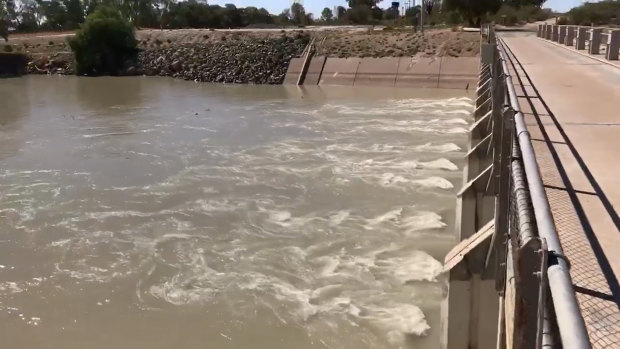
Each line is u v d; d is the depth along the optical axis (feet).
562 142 26.45
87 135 101.55
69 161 83.05
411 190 64.34
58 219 59.00
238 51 203.31
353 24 315.78
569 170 21.88
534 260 7.92
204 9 316.19
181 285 44.37
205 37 222.07
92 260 49.32
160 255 49.70
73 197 65.98
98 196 66.13
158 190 67.72
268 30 220.23
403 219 55.57
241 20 321.93
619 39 65.46
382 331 36.96
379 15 339.98
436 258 46.83
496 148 25.99
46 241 53.47
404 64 164.45
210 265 47.52
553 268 7.57
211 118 116.57
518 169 13.05
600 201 18.24
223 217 58.13
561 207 17.94
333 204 60.90
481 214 34.27
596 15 185.68
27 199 65.46
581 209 17.63
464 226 34.58
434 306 39.42
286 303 40.93
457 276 25.13
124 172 76.02
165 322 39.55
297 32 203.92
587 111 33.99
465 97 135.33
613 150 24.57
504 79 25.70
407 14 287.07
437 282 42.70
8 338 38.32
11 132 106.42
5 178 74.54
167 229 55.47
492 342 25.20
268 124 107.65
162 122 113.19
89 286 44.86
